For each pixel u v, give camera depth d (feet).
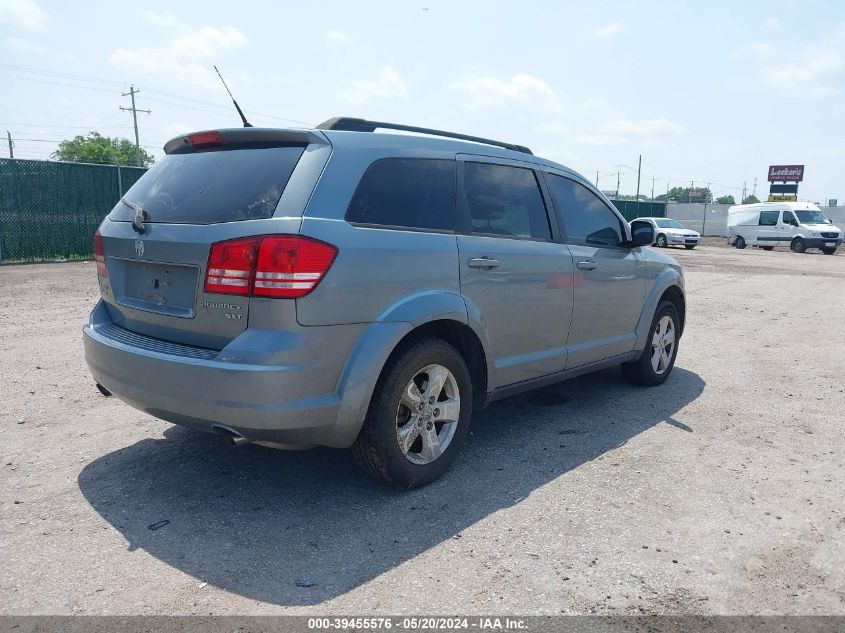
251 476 12.79
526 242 14.34
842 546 10.53
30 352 21.90
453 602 8.88
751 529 11.03
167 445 14.28
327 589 9.13
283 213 10.27
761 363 23.52
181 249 10.75
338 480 12.69
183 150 12.74
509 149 15.33
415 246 11.74
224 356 10.07
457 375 12.60
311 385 10.27
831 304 39.65
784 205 102.63
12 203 49.26
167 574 9.44
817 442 15.31
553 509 11.63
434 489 12.37
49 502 11.57
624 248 17.75
